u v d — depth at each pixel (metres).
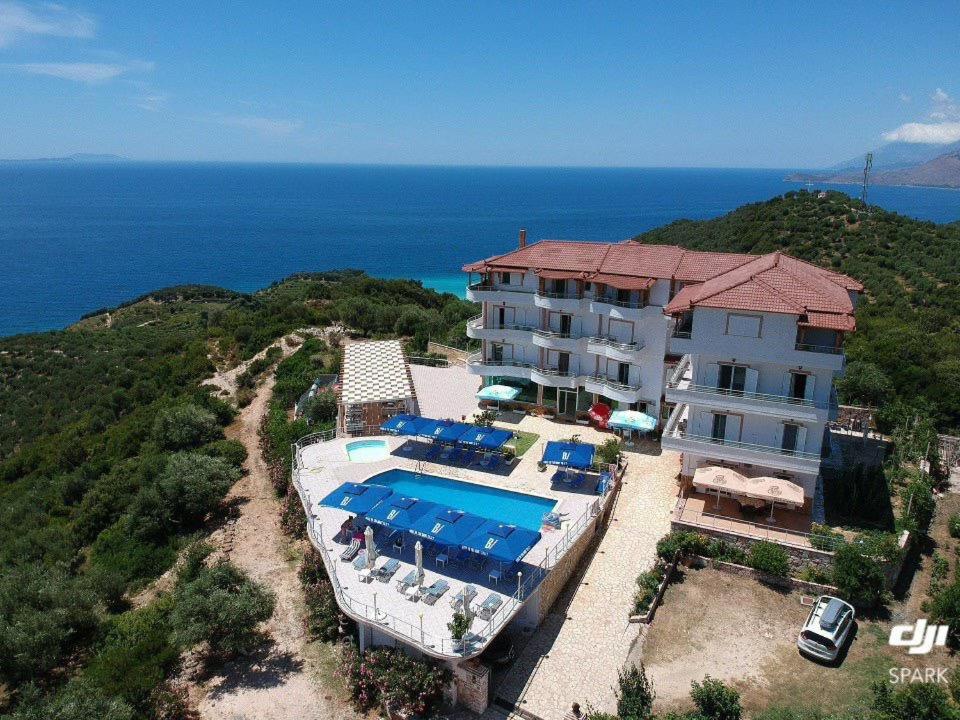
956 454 44.66
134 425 61.38
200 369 78.00
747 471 35.88
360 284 114.44
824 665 25.53
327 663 27.81
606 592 30.30
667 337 43.44
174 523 41.53
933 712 21.05
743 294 33.38
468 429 41.72
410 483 39.72
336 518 35.00
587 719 21.98
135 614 31.75
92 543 43.69
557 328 48.69
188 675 27.77
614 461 40.16
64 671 29.41
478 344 69.81
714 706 22.17
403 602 27.58
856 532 32.91
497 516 35.44
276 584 33.72
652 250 47.16
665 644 26.92
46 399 88.81
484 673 23.75
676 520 33.41
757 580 30.66
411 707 23.86
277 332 84.94
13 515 49.88
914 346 57.91
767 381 34.19
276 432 50.56
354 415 47.38
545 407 50.06
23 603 31.12
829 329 31.59
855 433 46.50
